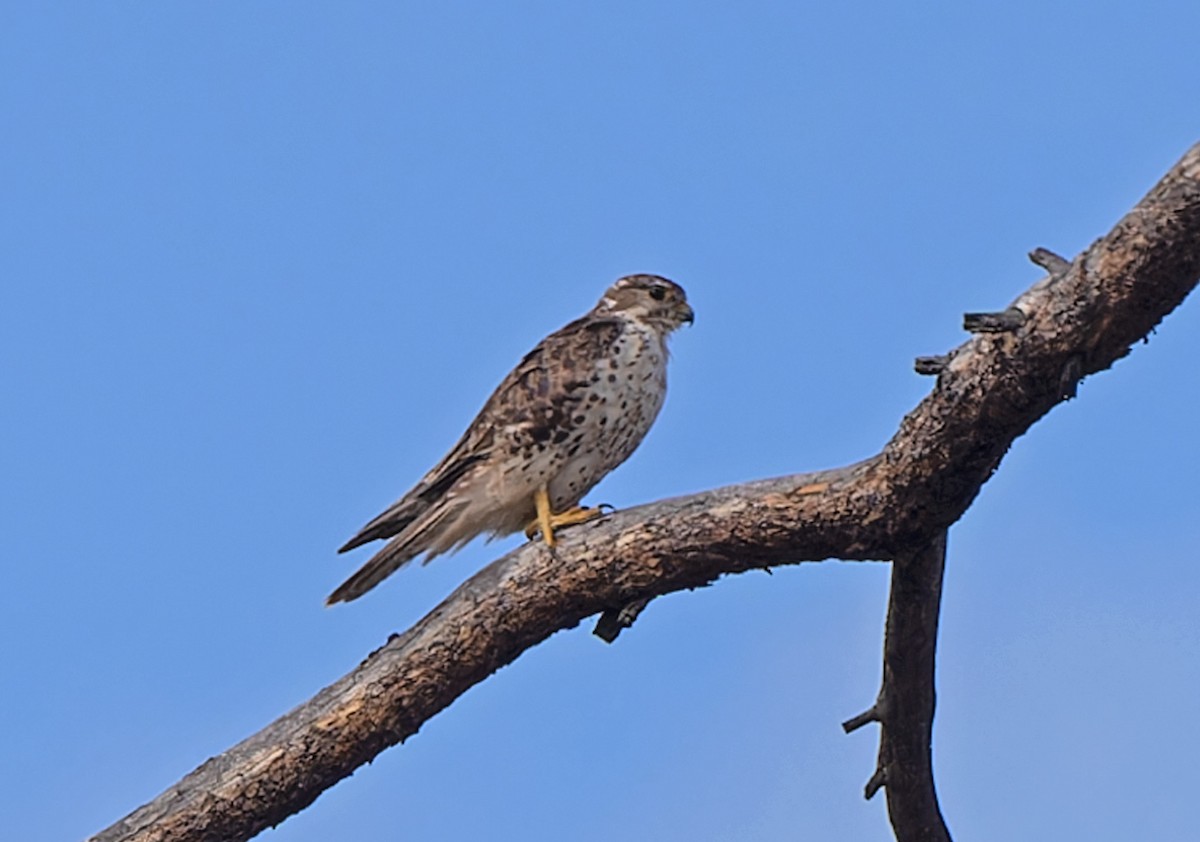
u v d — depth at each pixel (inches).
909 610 432.1
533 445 543.8
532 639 454.3
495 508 554.6
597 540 440.1
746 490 428.1
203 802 450.0
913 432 394.6
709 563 434.3
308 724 450.3
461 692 457.4
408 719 453.7
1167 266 350.6
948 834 482.3
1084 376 377.4
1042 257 375.9
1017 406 377.7
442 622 450.3
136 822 451.8
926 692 450.3
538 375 544.1
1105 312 359.9
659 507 437.7
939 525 409.4
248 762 450.9
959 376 381.1
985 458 391.9
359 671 455.5
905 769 466.0
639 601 455.2
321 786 456.8
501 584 446.9
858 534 414.6
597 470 558.6
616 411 547.2
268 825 458.6
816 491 416.5
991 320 366.3
